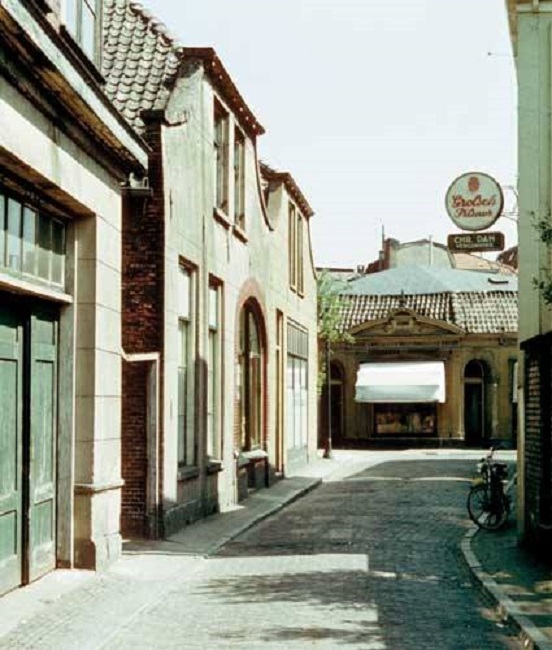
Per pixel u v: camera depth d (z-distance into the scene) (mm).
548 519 13820
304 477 30188
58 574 11930
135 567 13188
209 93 19641
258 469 25844
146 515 16000
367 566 13617
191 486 18328
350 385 49344
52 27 9617
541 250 15000
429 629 9703
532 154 15180
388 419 49188
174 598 11344
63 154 11156
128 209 16266
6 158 9742
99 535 12586
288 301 30734
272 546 15875
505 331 48000
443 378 47938
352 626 9758
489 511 17938
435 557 14664
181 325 18234
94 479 12359
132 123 16359
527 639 9023
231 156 21734
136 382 16156
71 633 9266
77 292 12430
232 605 10875
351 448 48969
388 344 48969
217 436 20875
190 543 15734
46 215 11727
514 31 16828
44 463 11812
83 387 12383
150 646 8953
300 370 34031
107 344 12922
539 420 14141
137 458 16094
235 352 22266
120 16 18641
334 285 54500
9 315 10727
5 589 10625
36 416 11508
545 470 13781
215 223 20250
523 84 15297
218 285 20969
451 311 49000
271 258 27422
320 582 12305
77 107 10906
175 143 16969
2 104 9328
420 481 29047
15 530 10898
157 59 18031
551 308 14586
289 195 31297
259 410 26562
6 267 10398
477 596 11586
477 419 49188
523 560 13883
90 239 12469
